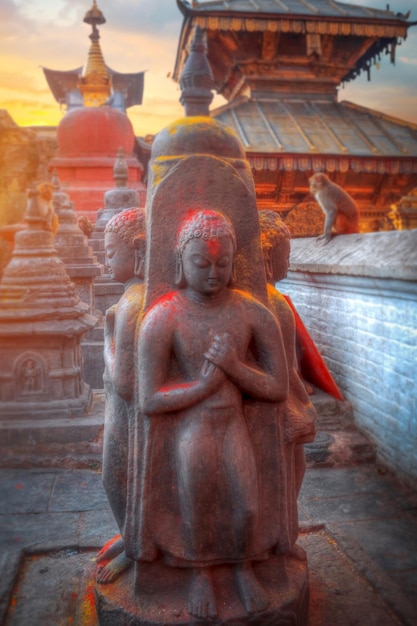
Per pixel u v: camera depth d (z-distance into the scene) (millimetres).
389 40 10289
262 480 2332
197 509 2188
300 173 10805
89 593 2689
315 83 12430
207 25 10227
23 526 3379
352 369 4898
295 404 2479
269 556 2391
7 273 4578
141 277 2449
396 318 4117
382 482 4113
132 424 2289
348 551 3023
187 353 2184
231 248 2166
